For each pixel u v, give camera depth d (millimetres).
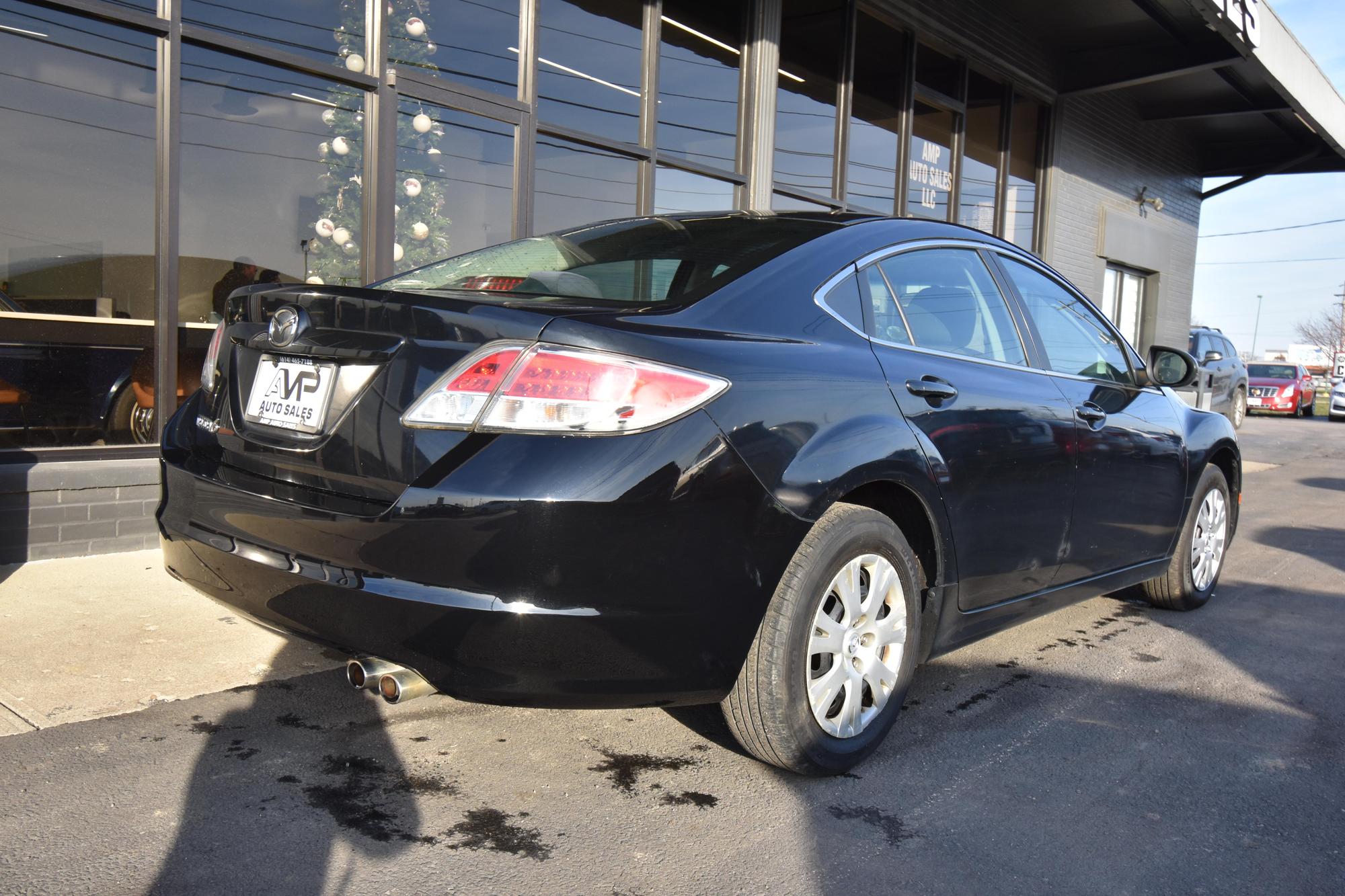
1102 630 4102
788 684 2344
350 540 2082
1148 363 3998
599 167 6977
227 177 5062
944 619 2820
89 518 4426
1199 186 17672
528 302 2424
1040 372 3303
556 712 2926
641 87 7207
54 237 4445
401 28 5762
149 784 2336
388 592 2021
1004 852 2213
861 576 2547
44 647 3215
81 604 3695
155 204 4730
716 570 2156
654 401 2070
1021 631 4062
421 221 5945
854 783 2535
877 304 2795
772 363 2336
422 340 2117
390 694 2127
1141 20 11094
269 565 2197
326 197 5496
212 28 4910
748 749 2482
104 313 4582
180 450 2594
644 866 2084
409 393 2092
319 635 2166
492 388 2031
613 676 2102
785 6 8477
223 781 2373
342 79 5457
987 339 3160
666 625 2109
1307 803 2520
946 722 2992
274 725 2723
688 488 2094
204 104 4949
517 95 6383
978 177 11477
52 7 4379
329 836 2141
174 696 2877
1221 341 17453
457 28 6027
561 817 2283
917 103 10312
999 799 2480
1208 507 4445
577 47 6750
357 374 2180
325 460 2186
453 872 2023
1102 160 14062
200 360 5012
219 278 5070
